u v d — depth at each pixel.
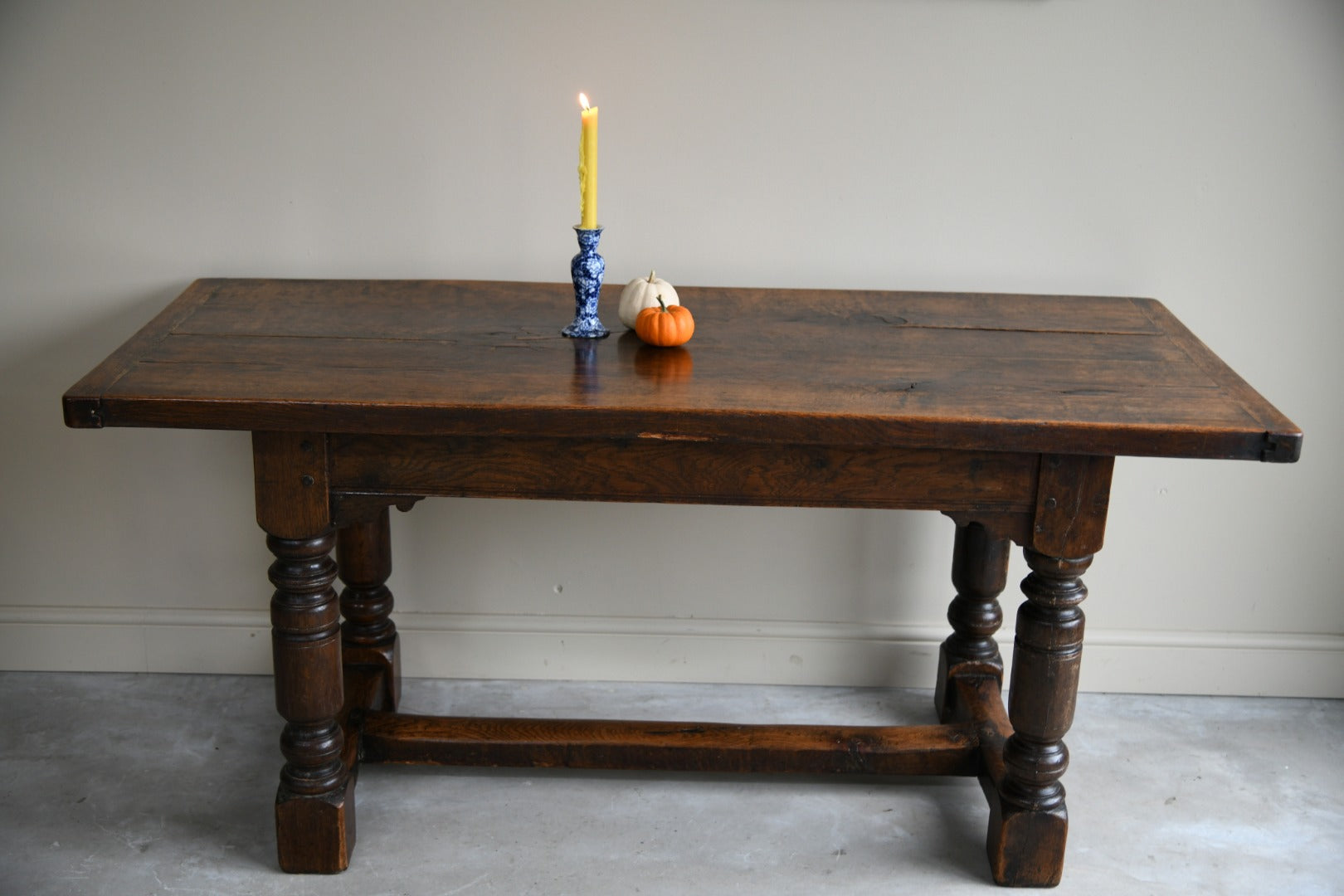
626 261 2.59
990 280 2.59
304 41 2.44
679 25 2.44
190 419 1.88
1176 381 2.05
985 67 2.46
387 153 2.51
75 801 2.38
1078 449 1.86
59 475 2.70
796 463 1.97
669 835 2.33
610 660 2.82
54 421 2.66
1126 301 2.50
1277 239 2.54
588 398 1.90
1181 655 2.80
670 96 2.48
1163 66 2.45
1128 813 2.41
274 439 1.95
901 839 2.34
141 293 2.59
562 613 2.80
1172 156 2.50
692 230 2.56
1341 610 2.77
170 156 2.51
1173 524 2.72
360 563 2.52
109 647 2.80
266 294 2.42
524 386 1.96
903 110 2.48
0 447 2.68
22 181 2.52
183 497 2.71
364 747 2.38
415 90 2.47
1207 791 2.49
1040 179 2.52
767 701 2.77
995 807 2.23
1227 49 2.43
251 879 2.19
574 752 2.38
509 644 2.80
